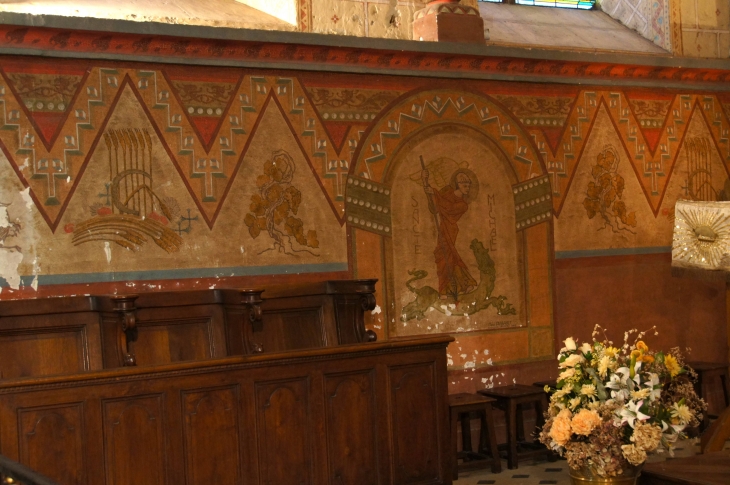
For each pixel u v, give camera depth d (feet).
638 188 29.12
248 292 20.29
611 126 28.68
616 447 14.67
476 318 26.22
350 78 24.62
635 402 15.02
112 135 21.38
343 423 20.17
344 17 26.43
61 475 16.96
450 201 26.00
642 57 28.71
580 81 28.12
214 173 22.54
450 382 25.64
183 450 18.22
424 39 26.17
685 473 14.67
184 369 18.21
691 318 29.94
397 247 25.13
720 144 30.63
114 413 17.56
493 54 26.11
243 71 23.09
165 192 21.90
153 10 23.86
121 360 19.53
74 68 21.03
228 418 18.78
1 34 20.06
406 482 20.88
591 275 28.17
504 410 24.82
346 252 24.29
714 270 23.31
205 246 22.31
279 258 23.29
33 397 16.76
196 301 21.38
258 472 19.06
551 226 27.53
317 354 19.77
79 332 20.12
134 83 21.71
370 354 20.58
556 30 31.42
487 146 26.63
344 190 24.36
